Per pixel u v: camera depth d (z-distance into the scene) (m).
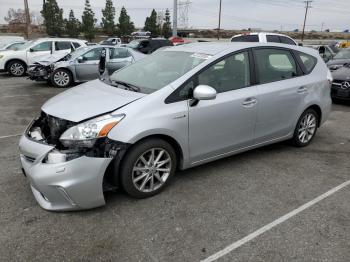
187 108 3.49
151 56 4.56
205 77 3.69
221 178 3.98
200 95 3.35
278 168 4.30
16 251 2.66
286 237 2.88
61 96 3.75
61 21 57.59
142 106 3.24
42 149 3.00
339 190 3.74
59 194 2.98
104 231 2.92
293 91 4.55
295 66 4.72
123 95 3.43
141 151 3.27
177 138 3.47
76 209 3.08
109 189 3.23
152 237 2.86
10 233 2.87
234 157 4.64
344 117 7.13
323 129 6.18
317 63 5.05
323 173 4.19
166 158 3.52
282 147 5.10
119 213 3.20
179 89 3.48
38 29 64.44
